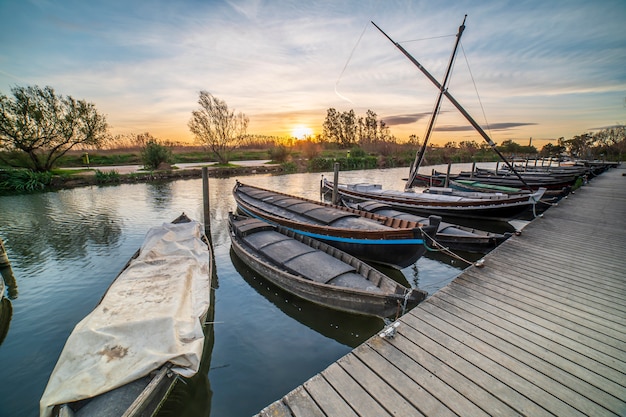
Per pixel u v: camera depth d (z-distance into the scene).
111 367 4.09
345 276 7.60
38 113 28.33
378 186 21.47
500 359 4.16
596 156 65.62
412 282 9.25
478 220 16.17
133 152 57.53
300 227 11.03
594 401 3.46
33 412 4.64
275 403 3.46
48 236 13.00
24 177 25.73
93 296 7.99
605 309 5.46
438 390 3.62
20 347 6.08
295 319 7.30
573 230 10.79
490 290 6.21
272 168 42.75
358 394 3.57
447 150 72.94
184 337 4.79
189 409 4.73
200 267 7.60
